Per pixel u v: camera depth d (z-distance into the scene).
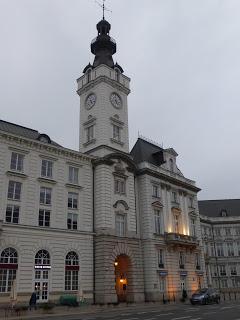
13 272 37.59
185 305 43.81
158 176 57.84
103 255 44.94
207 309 35.19
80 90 58.03
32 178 42.28
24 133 46.53
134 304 44.75
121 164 52.19
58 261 41.72
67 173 46.44
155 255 52.25
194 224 64.75
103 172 48.84
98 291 43.84
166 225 56.59
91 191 48.47
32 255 39.50
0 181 39.19
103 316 29.88
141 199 54.81
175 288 53.88
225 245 90.75
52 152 45.38
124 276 50.53
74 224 45.25
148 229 52.66
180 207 61.56
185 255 58.78
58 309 35.94
